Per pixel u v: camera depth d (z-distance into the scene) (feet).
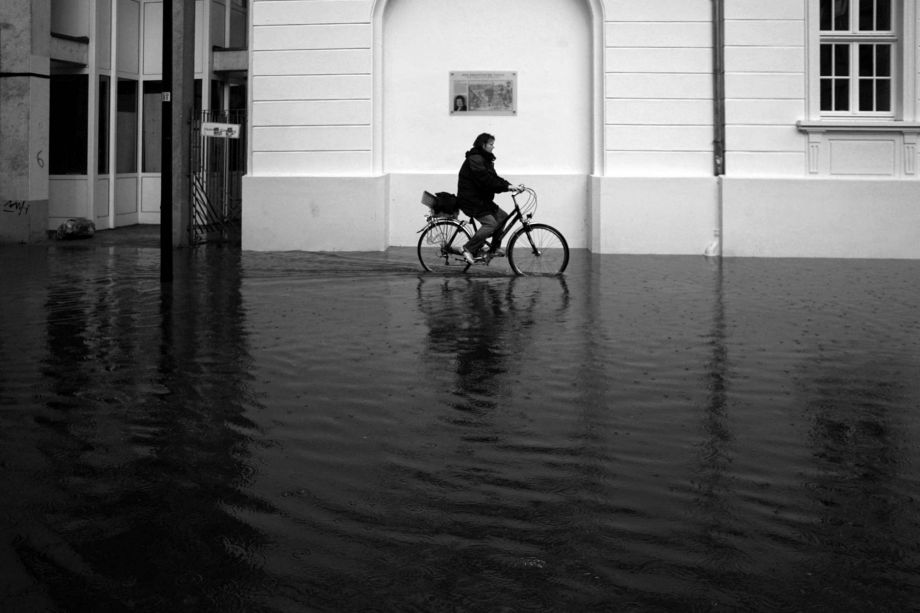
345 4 52.85
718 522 15.23
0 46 57.26
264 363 26.37
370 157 53.31
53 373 25.20
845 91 52.21
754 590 12.82
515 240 44.21
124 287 40.37
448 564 13.58
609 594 12.66
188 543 14.30
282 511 15.61
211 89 69.15
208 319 33.01
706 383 24.35
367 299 37.37
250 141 53.88
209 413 21.47
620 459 18.40
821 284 41.60
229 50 68.28
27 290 39.47
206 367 25.89
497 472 17.62
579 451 18.89
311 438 19.66
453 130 55.11
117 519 15.25
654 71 52.06
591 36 53.78
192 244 55.31
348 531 14.79
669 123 52.19
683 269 46.62
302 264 47.85
